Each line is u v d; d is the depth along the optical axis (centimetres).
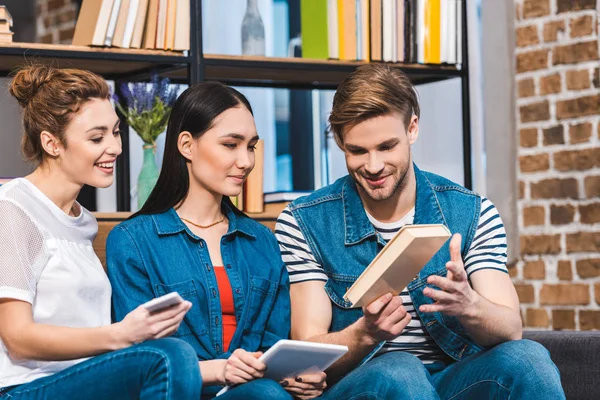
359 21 373
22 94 229
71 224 228
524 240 421
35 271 216
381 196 246
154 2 342
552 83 411
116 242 242
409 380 219
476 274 255
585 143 401
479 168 423
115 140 231
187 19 345
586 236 400
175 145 250
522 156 422
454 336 254
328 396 231
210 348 240
